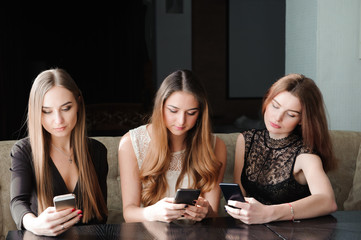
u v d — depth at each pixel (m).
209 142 1.91
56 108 1.63
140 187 1.97
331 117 3.06
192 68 8.41
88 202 1.80
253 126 6.68
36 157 1.70
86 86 6.75
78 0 6.50
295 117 1.86
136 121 6.27
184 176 1.98
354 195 2.44
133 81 6.95
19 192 1.63
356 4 3.03
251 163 2.06
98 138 2.42
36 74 6.32
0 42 5.99
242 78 8.69
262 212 1.52
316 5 2.98
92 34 6.68
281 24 8.74
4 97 6.00
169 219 1.53
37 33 6.31
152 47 8.05
